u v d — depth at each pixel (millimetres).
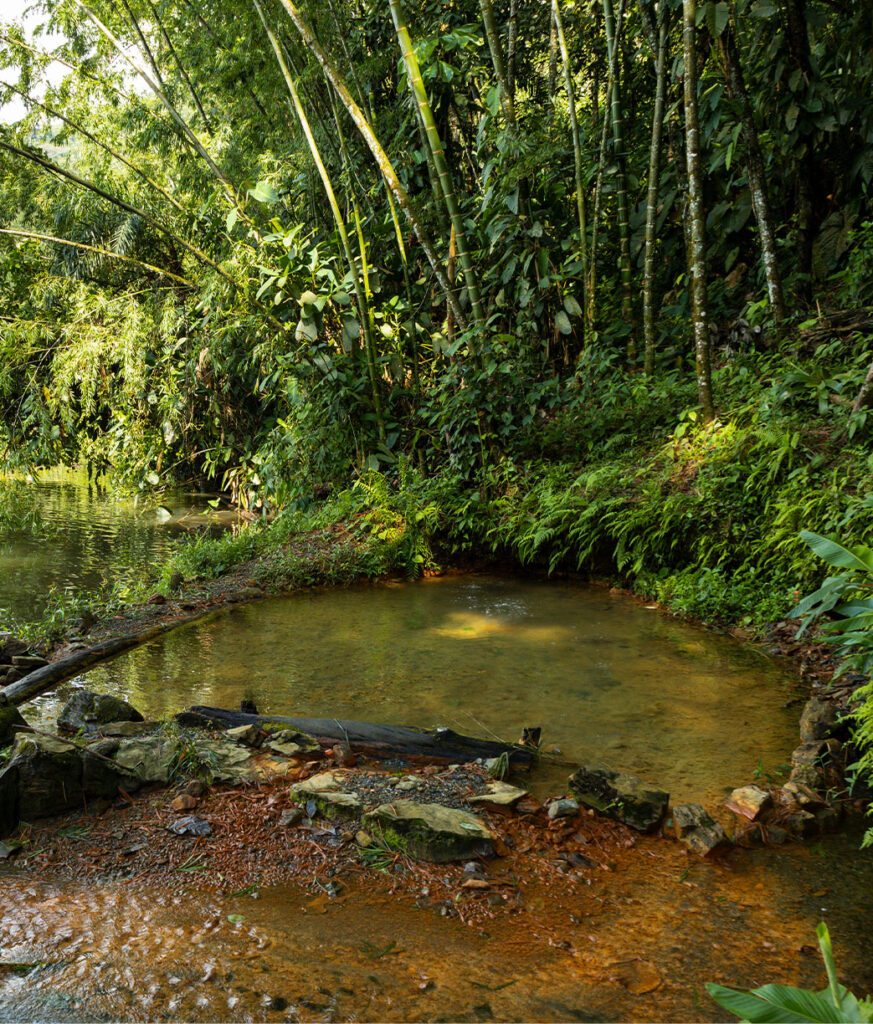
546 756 3002
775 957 1842
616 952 1850
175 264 10836
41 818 2467
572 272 7480
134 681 3859
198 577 6258
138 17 10086
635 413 6793
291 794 2580
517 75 9742
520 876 2197
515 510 6465
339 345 7723
